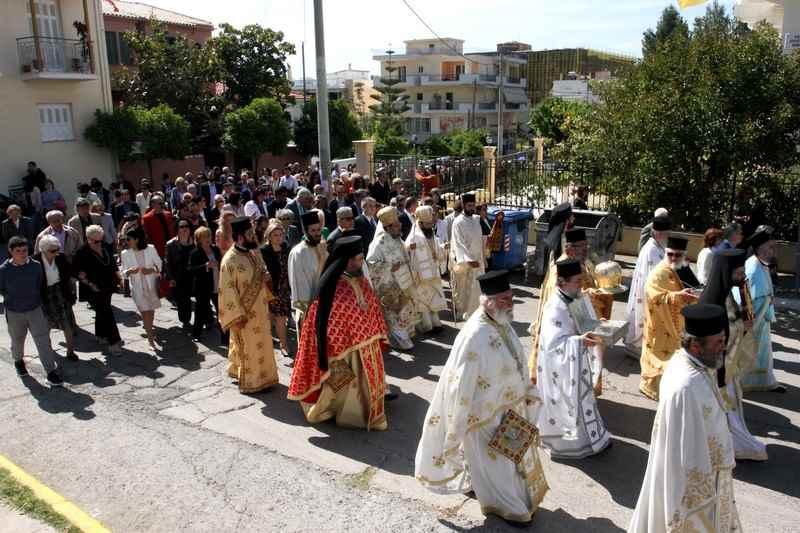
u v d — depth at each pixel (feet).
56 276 28.04
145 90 95.04
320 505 17.46
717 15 52.80
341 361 21.57
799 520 16.61
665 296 23.02
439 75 220.43
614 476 18.76
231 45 107.45
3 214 61.67
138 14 112.47
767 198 41.86
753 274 23.80
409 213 40.57
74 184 76.02
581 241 22.39
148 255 30.27
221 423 22.62
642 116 40.68
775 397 24.18
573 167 47.44
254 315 24.99
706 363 12.84
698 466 12.71
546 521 16.58
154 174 88.22
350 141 118.01
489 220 41.93
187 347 30.71
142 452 20.49
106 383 26.40
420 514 16.96
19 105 70.23
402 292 29.66
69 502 17.79
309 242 25.31
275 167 113.29
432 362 28.30
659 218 26.61
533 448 16.56
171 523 16.80
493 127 221.05
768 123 38.99
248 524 16.69
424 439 16.61
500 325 16.08
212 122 97.96
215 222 43.16
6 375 27.27
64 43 72.79
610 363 27.68
